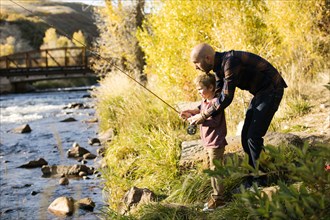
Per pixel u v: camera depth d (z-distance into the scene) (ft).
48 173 28.50
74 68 116.06
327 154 10.11
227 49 32.65
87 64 115.34
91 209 21.39
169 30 36.29
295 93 31.30
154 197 19.52
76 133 42.27
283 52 37.81
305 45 38.27
